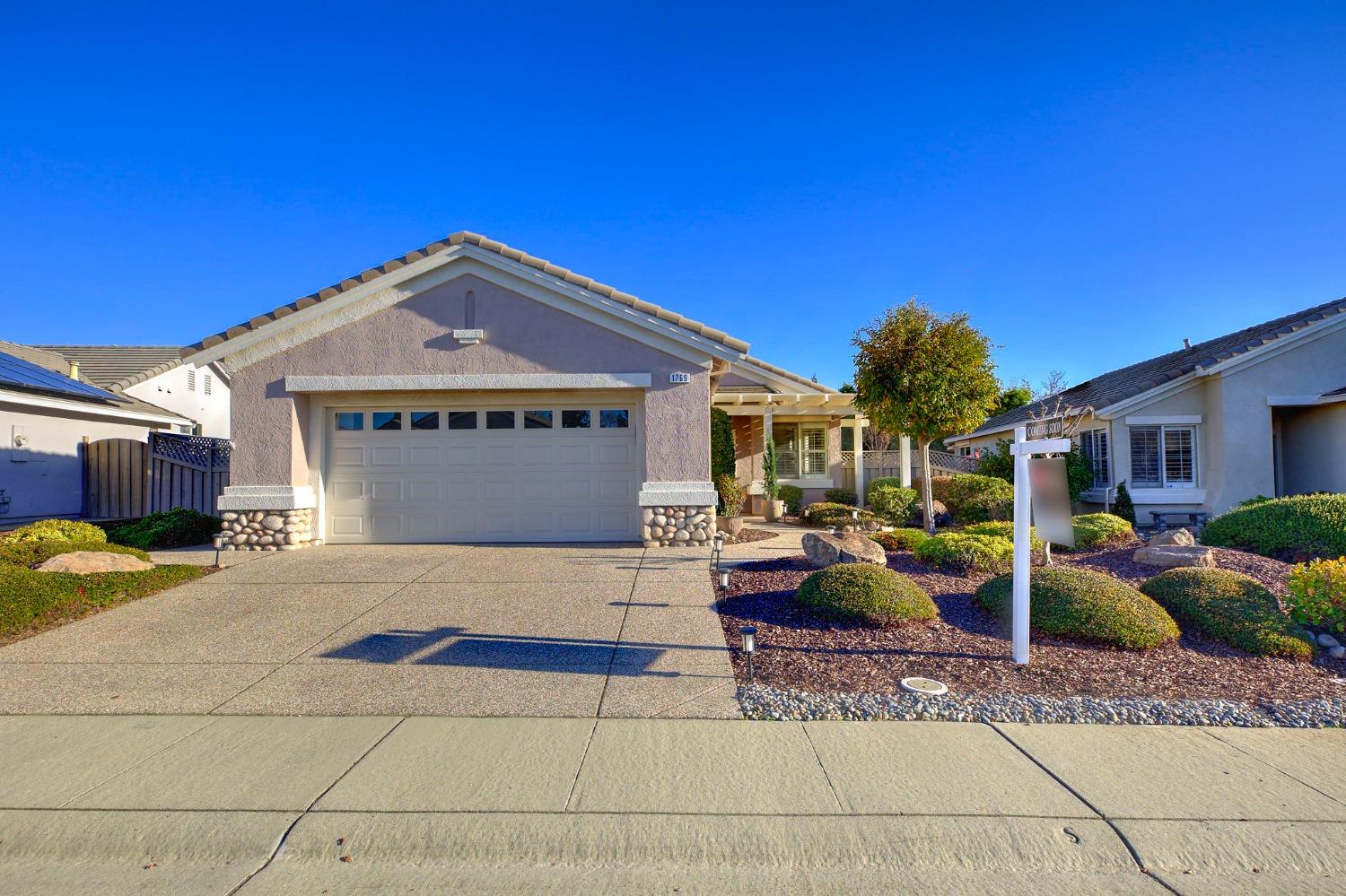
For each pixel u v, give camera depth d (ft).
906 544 36.86
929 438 46.16
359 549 36.58
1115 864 11.46
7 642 22.18
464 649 21.33
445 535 38.88
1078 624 21.70
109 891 11.02
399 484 38.93
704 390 37.83
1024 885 11.03
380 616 24.53
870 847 11.76
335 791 13.38
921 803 12.92
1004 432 81.15
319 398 38.55
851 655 20.70
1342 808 12.85
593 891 10.97
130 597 26.61
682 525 37.42
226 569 31.65
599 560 33.37
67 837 12.10
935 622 23.45
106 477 55.93
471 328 37.55
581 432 39.22
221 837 12.05
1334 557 29.99
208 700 17.84
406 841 11.94
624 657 20.58
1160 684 18.78
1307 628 22.63
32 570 28.07
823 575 24.80
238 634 22.85
